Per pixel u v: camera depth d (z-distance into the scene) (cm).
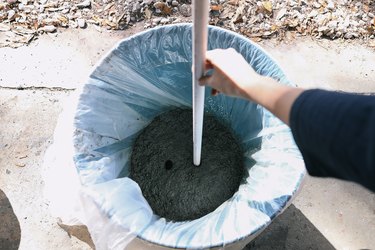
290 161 70
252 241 95
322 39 120
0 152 103
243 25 120
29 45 116
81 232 94
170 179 90
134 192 72
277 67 73
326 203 98
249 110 85
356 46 119
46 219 96
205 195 87
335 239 95
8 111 108
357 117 33
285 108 41
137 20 121
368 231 96
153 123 97
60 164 77
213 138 95
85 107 76
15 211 97
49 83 112
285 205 65
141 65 83
